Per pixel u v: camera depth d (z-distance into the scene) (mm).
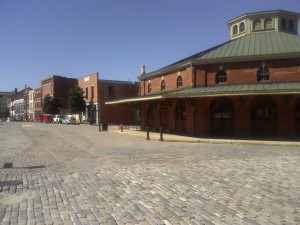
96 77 68188
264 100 27062
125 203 7703
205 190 8953
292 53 26609
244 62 28219
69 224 6301
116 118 68438
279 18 34406
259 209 7207
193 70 30000
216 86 28891
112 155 16625
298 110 26438
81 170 12117
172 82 34250
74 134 35156
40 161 14531
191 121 29766
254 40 32125
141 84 41938
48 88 94375
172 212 7000
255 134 27297
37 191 8922
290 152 17938
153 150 19000
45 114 87625
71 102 70062
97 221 6453
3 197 8320
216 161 14328
